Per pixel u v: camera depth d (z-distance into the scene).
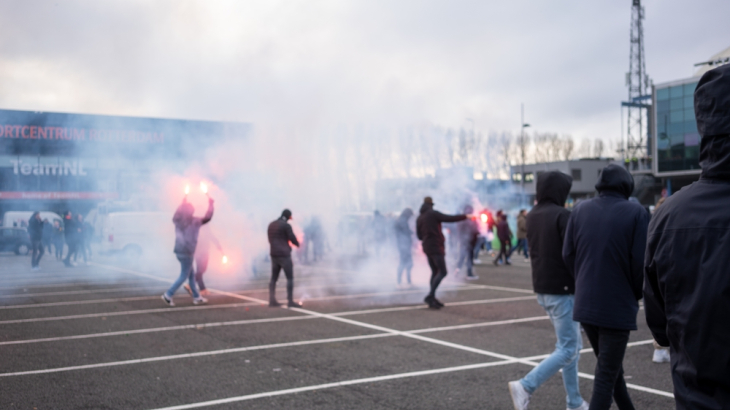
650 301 2.01
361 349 6.61
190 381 5.27
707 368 1.69
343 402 4.69
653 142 49.19
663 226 1.90
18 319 8.52
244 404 4.63
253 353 6.39
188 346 6.73
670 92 47.59
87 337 7.22
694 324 1.73
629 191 3.83
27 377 5.37
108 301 10.45
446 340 7.10
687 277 1.77
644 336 7.44
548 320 8.50
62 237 20.91
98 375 5.46
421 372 5.62
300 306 9.76
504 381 5.32
